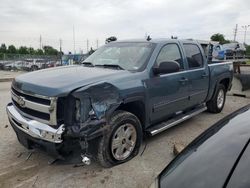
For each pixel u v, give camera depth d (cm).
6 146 454
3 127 553
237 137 187
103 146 354
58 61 2967
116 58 465
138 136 405
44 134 327
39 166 385
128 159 397
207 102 666
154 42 475
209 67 602
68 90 323
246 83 930
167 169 193
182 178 168
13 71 2767
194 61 554
